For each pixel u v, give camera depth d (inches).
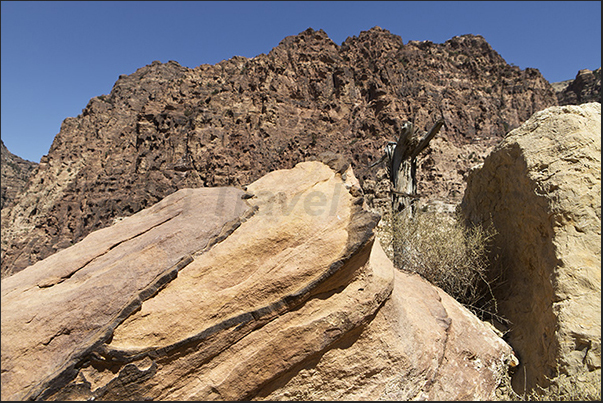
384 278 188.5
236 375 162.1
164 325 158.2
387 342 181.6
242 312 167.6
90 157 3038.9
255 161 2484.0
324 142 2669.8
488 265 286.8
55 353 148.7
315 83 3132.4
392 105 2925.7
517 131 268.4
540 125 249.4
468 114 3031.5
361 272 181.0
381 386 176.9
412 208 425.4
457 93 3221.0
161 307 160.7
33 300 161.2
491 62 3831.2
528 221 240.4
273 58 3191.4
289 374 171.0
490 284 285.1
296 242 179.9
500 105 3336.6
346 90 3093.0
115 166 2765.7
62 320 152.6
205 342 160.7
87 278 169.0
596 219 203.6
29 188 3070.9
